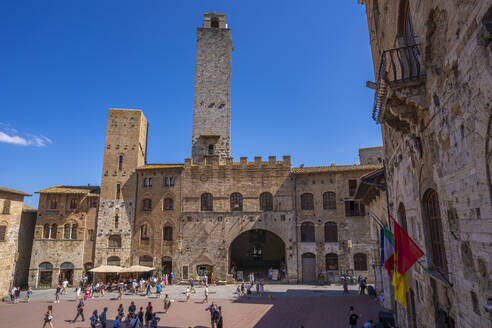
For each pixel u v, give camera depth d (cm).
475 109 741
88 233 5022
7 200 4650
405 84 1081
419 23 1068
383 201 2275
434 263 1196
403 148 1507
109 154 5194
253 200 4828
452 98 870
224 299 3650
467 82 775
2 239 4531
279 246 5581
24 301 3919
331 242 4569
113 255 4847
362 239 4491
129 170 5134
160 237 4838
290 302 3400
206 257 4716
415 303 1527
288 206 4741
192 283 4094
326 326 2478
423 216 1255
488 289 728
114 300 3788
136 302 3628
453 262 948
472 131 765
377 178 2259
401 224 1706
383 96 1251
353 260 4462
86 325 2741
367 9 2222
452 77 862
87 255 4938
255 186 4869
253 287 4344
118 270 4375
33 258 4847
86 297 3753
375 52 2031
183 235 4803
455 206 906
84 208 5075
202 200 4925
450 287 986
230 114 5828
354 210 4594
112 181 5094
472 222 801
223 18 6378
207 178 4959
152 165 5400
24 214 5081
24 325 2770
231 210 4847
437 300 1187
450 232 957
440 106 961
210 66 6031
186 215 4859
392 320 2147
